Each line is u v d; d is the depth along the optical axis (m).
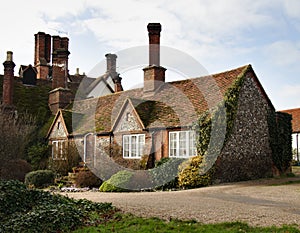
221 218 9.73
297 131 35.09
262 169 21.53
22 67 36.81
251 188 16.44
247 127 20.67
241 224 8.99
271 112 22.75
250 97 21.14
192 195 14.22
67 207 10.80
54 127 27.59
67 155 23.39
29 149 26.00
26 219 9.78
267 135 22.25
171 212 10.55
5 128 21.25
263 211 10.49
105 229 9.24
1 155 20.72
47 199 11.61
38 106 31.80
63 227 9.58
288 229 8.48
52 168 23.16
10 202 10.91
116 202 12.45
